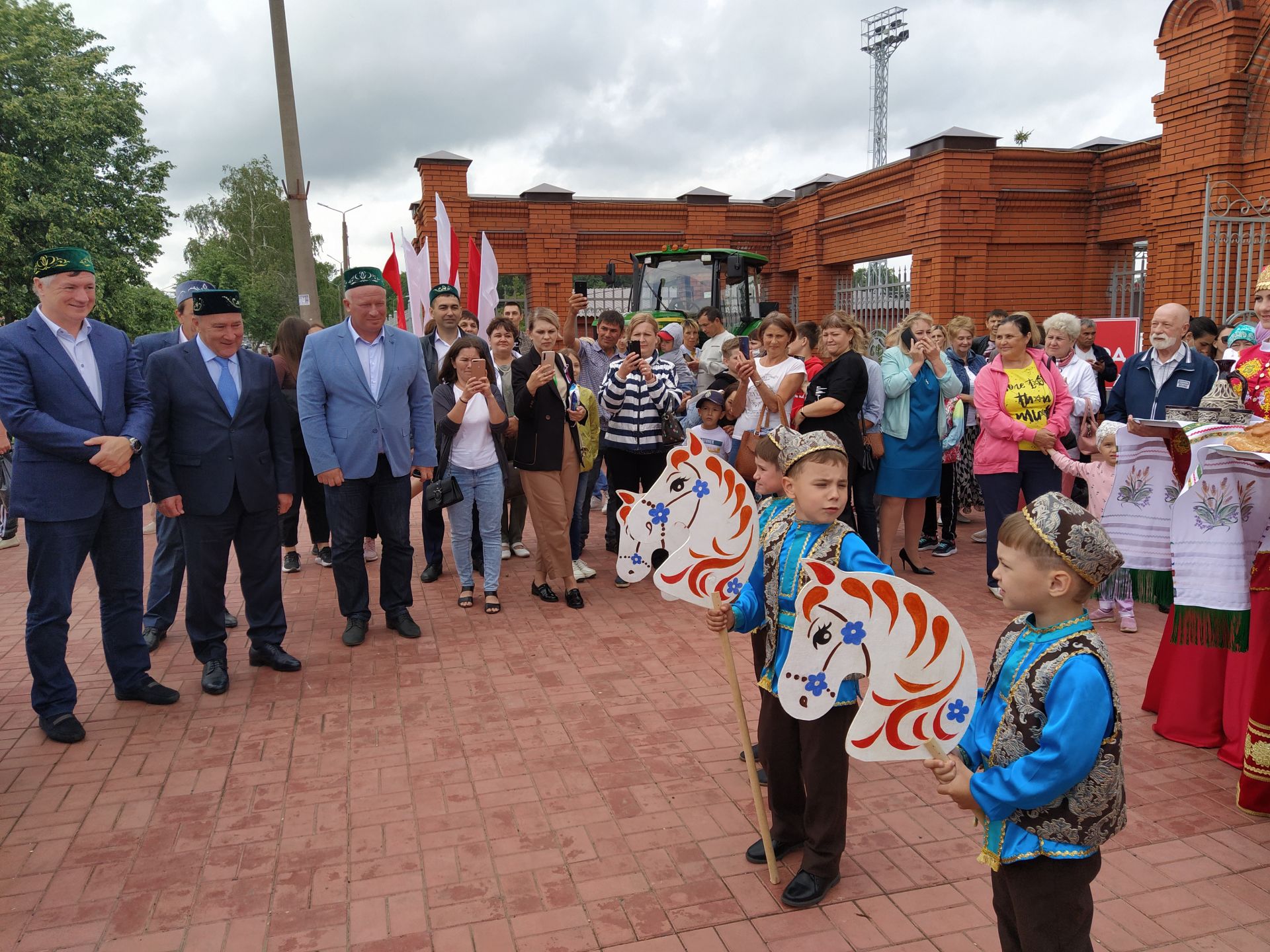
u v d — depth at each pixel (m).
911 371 6.43
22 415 4.05
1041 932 2.05
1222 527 3.78
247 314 48.97
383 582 5.73
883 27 44.12
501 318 6.95
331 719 4.47
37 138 27.00
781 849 3.23
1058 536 1.93
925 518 7.76
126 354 4.46
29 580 4.25
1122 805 2.00
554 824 3.48
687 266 11.41
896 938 2.79
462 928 2.86
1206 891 3.00
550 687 4.82
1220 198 8.95
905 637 2.21
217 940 2.83
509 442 6.96
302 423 5.31
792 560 2.90
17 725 4.46
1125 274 13.42
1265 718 3.38
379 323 5.36
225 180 52.28
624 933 2.83
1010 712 2.02
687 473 3.42
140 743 4.23
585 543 8.07
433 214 17.08
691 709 4.52
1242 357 4.77
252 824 3.51
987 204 13.10
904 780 3.83
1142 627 5.69
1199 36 9.63
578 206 17.86
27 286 26.58
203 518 4.79
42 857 3.30
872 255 15.37
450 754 4.07
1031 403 6.01
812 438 2.85
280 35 10.08
